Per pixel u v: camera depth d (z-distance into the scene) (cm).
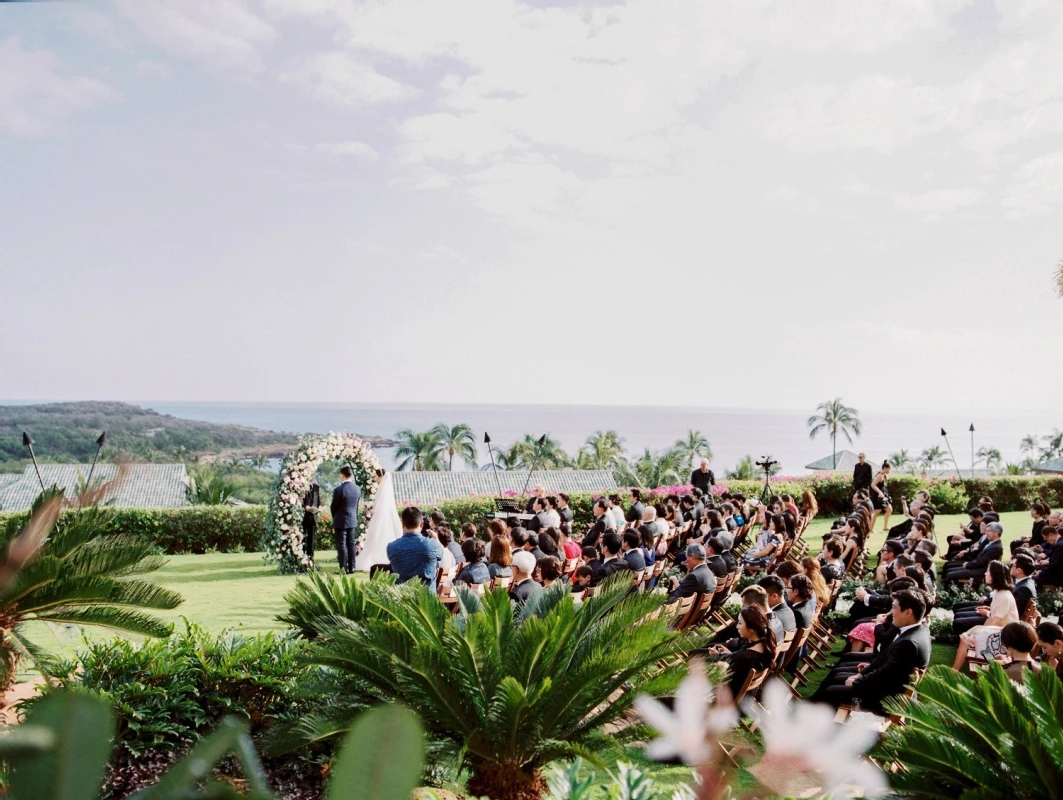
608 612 547
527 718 466
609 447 9988
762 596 671
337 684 532
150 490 6106
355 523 1477
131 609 609
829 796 196
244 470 9319
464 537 1012
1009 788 373
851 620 975
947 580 1215
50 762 45
